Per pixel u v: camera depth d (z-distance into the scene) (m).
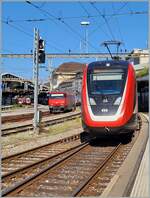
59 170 12.88
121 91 18.97
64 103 55.97
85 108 19.05
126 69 19.69
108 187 9.59
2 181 11.07
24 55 69.12
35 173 12.05
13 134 24.64
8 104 86.44
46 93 91.06
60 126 31.80
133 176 10.87
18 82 92.06
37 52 23.84
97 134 19.06
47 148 18.48
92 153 16.83
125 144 19.91
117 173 11.38
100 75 19.59
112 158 15.40
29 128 27.80
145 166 12.91
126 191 9.19
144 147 17.64
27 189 10.15
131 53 63.09
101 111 18.64
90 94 19.19
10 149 18.27
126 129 18.80
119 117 18.44
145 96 46.88
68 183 10.95
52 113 56.38
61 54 70.19
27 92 94.81
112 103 18.70
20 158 15.34
